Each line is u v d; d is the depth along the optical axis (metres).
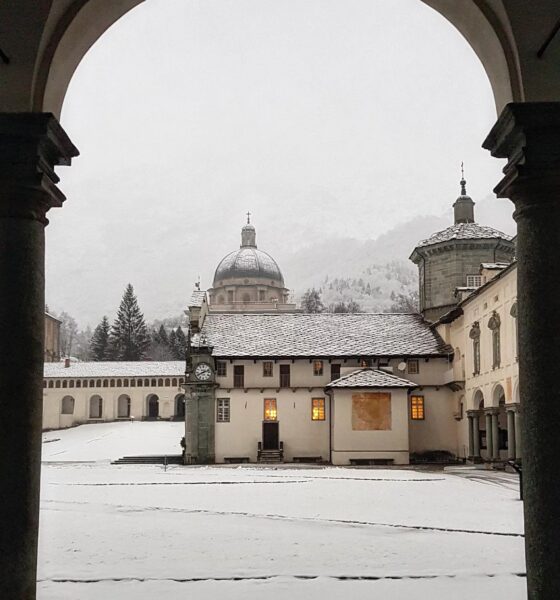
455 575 11.05
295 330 53.38
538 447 7.30
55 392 87.81
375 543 14.27
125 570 11.54
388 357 49.62
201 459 48.41
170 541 14.57
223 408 49.28
